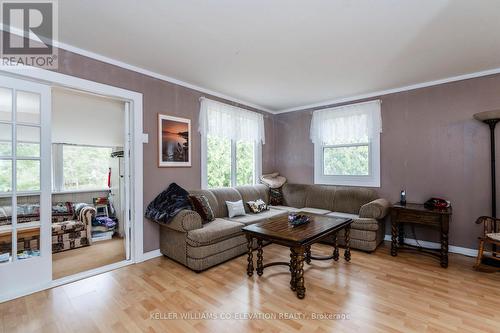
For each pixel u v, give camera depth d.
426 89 3.56
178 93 3.50
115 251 3.52
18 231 2.27
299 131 4.95
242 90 3.93
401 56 2.74
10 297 2.16
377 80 3.48
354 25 2.14
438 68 3.07
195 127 3.73
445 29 2.20
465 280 2.53
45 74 2.34
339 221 2.94
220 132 4.07
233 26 2.16
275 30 2.23
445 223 2.88
